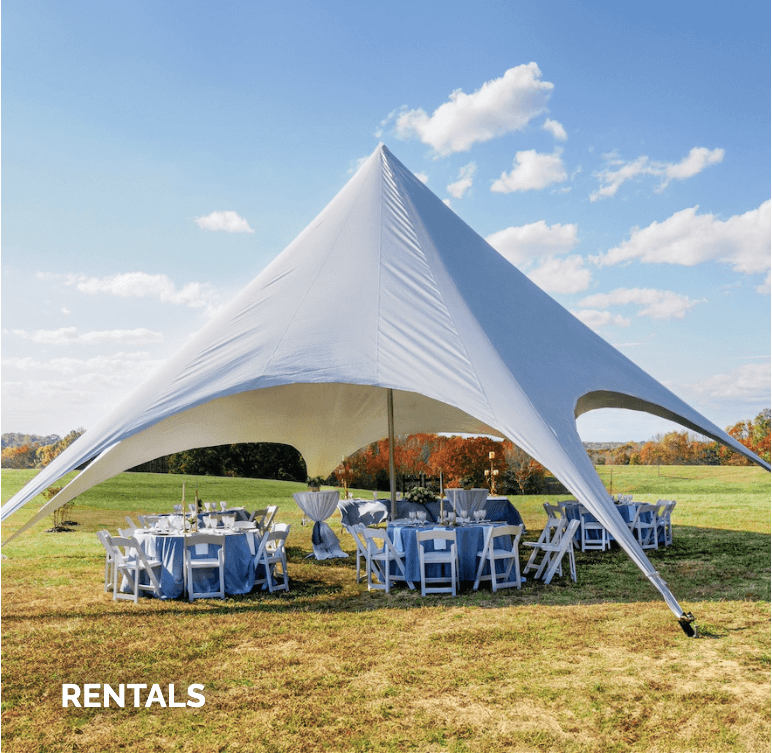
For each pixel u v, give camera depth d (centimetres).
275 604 632
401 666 434
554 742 318
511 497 1984
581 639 485
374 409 1086
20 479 2406
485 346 619
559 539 787
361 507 1095
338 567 852
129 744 328
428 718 349
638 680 396
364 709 363
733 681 391
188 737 334
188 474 2469
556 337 745
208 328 711
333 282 695
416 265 705
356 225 767
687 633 443
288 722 349
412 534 694
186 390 602
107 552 711
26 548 1081
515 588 683
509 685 394
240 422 949
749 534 1098
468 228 883
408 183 861
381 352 609
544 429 533
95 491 2077
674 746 311
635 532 959
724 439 761
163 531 727
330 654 465
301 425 1062
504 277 812
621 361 802
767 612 552
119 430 584
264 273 761
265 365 608
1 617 595
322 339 627
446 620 553
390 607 608
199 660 459
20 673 437
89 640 514
